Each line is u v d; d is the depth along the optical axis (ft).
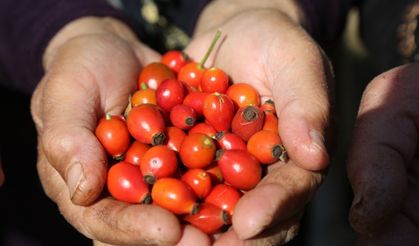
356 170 0.96
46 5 1.41
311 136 0.97
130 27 1.48
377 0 1.44
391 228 0.95
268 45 1.18
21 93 1.51
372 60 1.59
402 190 0.93
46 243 1.47
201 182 1.03
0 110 1.50
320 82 1.05
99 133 1.08
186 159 1.06
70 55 1.21
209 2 1.50
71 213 1.04
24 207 1.47
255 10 1.32
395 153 0.96
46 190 1.13
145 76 1.25
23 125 1.51
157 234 0.93
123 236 0.96
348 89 1.96
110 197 1.05
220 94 1.13
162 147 1.05
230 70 1.28
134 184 1.02
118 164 1.04
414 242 0.94
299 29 1.19
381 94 1.02
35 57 1.40
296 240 1.52
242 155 1.05
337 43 1.62
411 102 0.99
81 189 0.99
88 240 1.52
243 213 0.92
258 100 1.19
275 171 1.01
